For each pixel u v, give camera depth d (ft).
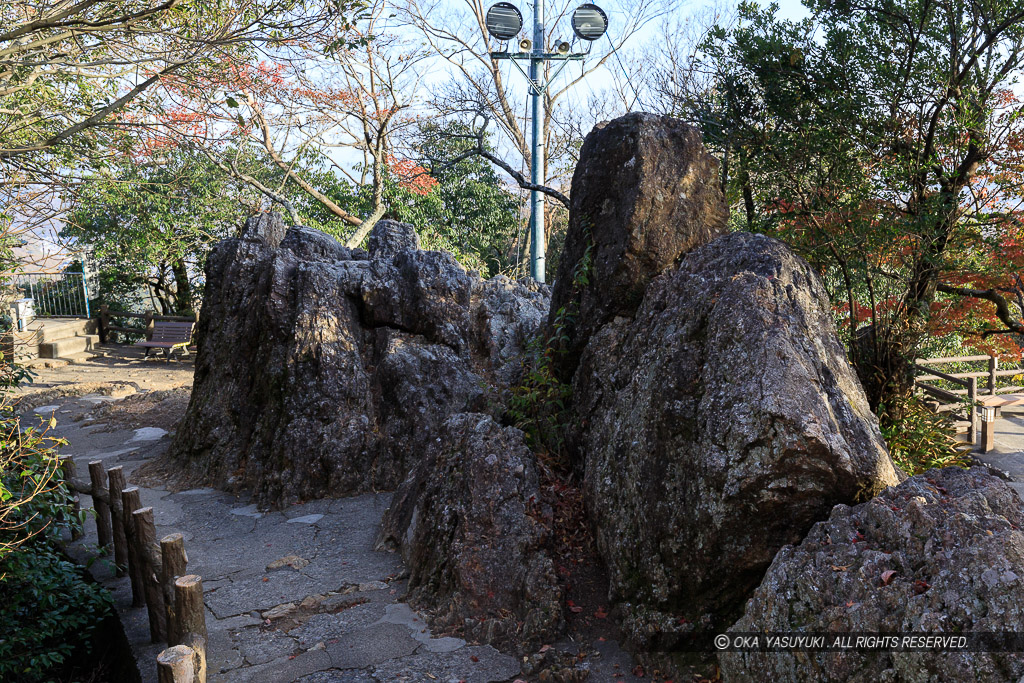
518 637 15.21
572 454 19.76
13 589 17.34
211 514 23.84
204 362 29.48
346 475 25.43
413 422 26.73
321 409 25.75
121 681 16.12
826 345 14.80
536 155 42.68
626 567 15.01
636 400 15.96
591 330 20.10
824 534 12.14
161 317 59.36
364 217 67.87
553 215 78.13
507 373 28.99
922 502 11.42
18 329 53.72
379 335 28.40
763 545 12.85
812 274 16.06
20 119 19.89
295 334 26.35
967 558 10.30
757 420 12.80
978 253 28.12
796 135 29.32
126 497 17.62
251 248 30.50
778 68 29.81
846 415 13.52
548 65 43.68
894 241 25.86
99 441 33.04
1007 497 12.10
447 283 28.81
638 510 14.84
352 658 14.87
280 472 25.07
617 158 19.67
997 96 27.43
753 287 14.51
